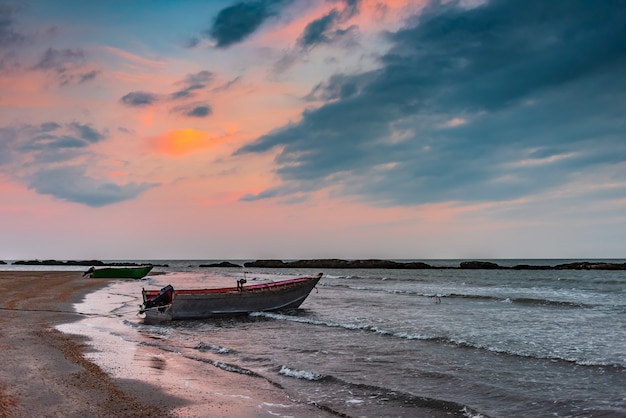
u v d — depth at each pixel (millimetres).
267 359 11930
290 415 7410
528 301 28234
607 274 66125
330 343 14281
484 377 10156
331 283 51062
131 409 7152
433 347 13523
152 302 19531
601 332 16531
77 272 62031
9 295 26609
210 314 20594
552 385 9516
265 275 72188
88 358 10695
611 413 7699
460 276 66250
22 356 10383
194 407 7512
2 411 6590
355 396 8617
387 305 26578
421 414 7625
